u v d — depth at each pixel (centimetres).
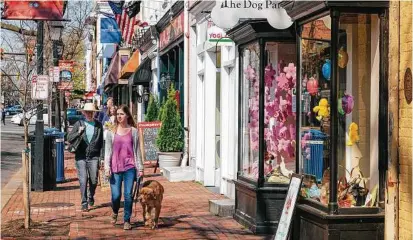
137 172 1074
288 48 1017
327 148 785
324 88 798
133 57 2888
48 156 1584
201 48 1642
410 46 649
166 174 1797
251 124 1062
